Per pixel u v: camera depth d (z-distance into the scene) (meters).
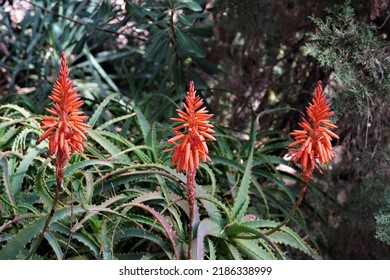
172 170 1.66
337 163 2.34
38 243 1.36
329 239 2.25
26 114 1.82
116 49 3.19
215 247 1.67
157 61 2.26
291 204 2.10
